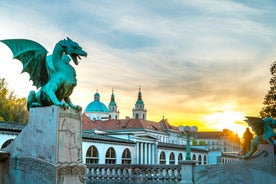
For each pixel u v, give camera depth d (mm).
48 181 7543
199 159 81062
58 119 7672
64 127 7797
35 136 7977
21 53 8703
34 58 8633
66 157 7750
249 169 15336
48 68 8445
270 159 15242
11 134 30031
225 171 15531
